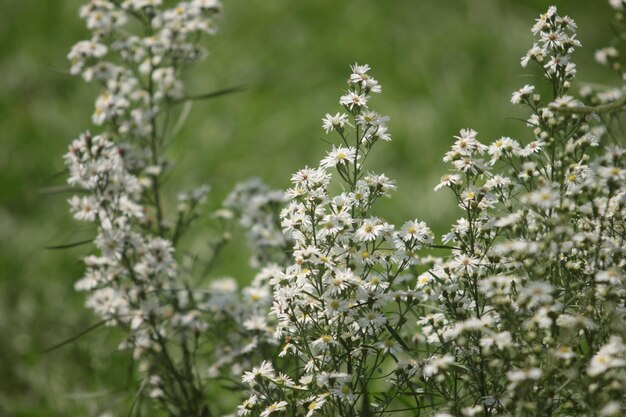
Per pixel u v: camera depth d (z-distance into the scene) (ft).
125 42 17.85
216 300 15.69
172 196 25.11
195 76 30.76
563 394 10.94
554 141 12.21
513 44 29.12
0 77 32.37
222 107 28.91
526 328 10.85
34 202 25.30
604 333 11.01
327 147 25.99
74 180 15.02
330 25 32.76
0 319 20.56
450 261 12.60
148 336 15.65
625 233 12.02
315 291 12.15
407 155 24.75
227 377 14.97
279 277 11.93
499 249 11.64
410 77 28.30
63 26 35.17
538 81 26.48
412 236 11.99
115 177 15.21
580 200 11.99
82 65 17.76
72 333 19.53
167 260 15.44
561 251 11.15
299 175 12.10
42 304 20.93
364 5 33.06
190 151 26.78
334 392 11.21
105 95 17.61
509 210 12.33
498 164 18.33
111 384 17.70
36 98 30.96
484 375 11.49
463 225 12.67
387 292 12.31
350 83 12.42
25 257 22.79
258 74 30.55
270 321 15.74
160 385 15.29
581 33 28.73
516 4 31.30
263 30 32.96
